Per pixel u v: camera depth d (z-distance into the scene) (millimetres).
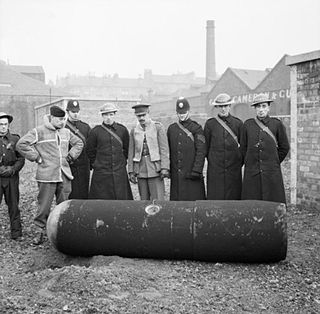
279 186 7273
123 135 7652
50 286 4953
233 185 7430
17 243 7176
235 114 44000
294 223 7973
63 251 6086
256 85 41938
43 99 46000
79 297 4680
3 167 7168
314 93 8711
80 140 7445
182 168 7371
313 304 4734
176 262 5809
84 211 6000
